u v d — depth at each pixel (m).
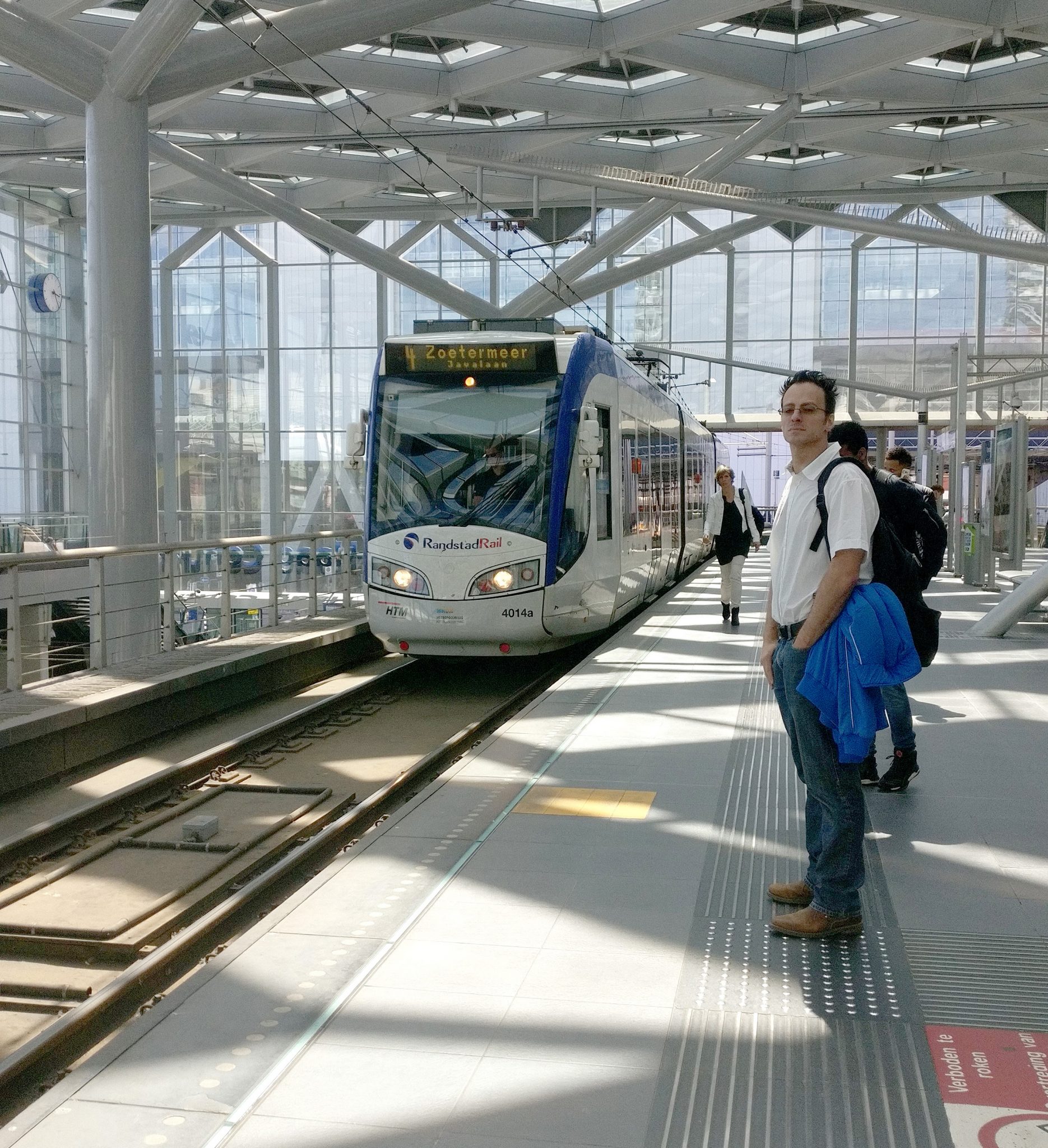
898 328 41.16
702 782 7.09
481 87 25.17
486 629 12.39
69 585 26.59
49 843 7.55
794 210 17.61
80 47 16.33
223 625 14.00
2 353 35.44
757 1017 3.87
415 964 4.32
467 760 7.69
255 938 4.57
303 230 28.58
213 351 42.97
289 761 10.30
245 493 43.22
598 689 10.41
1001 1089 3.39
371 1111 3.28
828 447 4.48
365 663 16.53
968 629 14.49
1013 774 7.19
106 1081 3.46
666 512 18.97
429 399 12.88
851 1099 3.34
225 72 16.78
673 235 41.62
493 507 12.52
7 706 9.62
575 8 22.36
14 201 36.28
